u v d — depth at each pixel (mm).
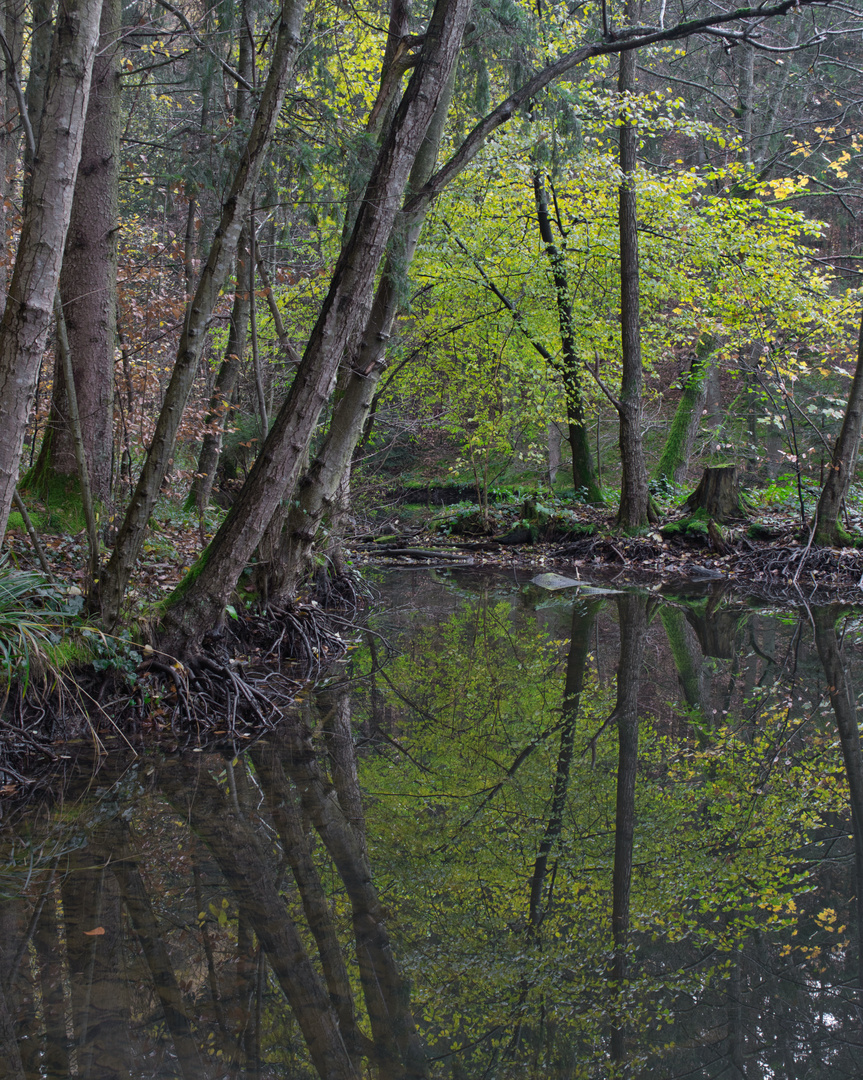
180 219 10852
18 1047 2256
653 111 12859
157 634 5180
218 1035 2336
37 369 3600
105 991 2531
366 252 4859
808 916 3102
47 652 4617
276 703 5699
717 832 3816
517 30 6492
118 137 7363
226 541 5234
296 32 4438
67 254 7238
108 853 3471
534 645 7508
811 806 4074
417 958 2832
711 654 7055
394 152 4844
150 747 4773
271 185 5992
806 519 11570
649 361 15117
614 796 4234
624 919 3109
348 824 3863
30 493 7258
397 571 12375
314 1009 2496
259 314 12289
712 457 18359
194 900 3125
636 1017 2523
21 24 6477
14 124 7215
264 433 7004
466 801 4160
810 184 19453
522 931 3035
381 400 14117
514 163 12078
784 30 17391
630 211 12039
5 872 3301
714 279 13445
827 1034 2457
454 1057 2291
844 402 11234
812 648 7188
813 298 13164
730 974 2746
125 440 6844
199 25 6027
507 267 13648
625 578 11102
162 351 10031
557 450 19188
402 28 6629
